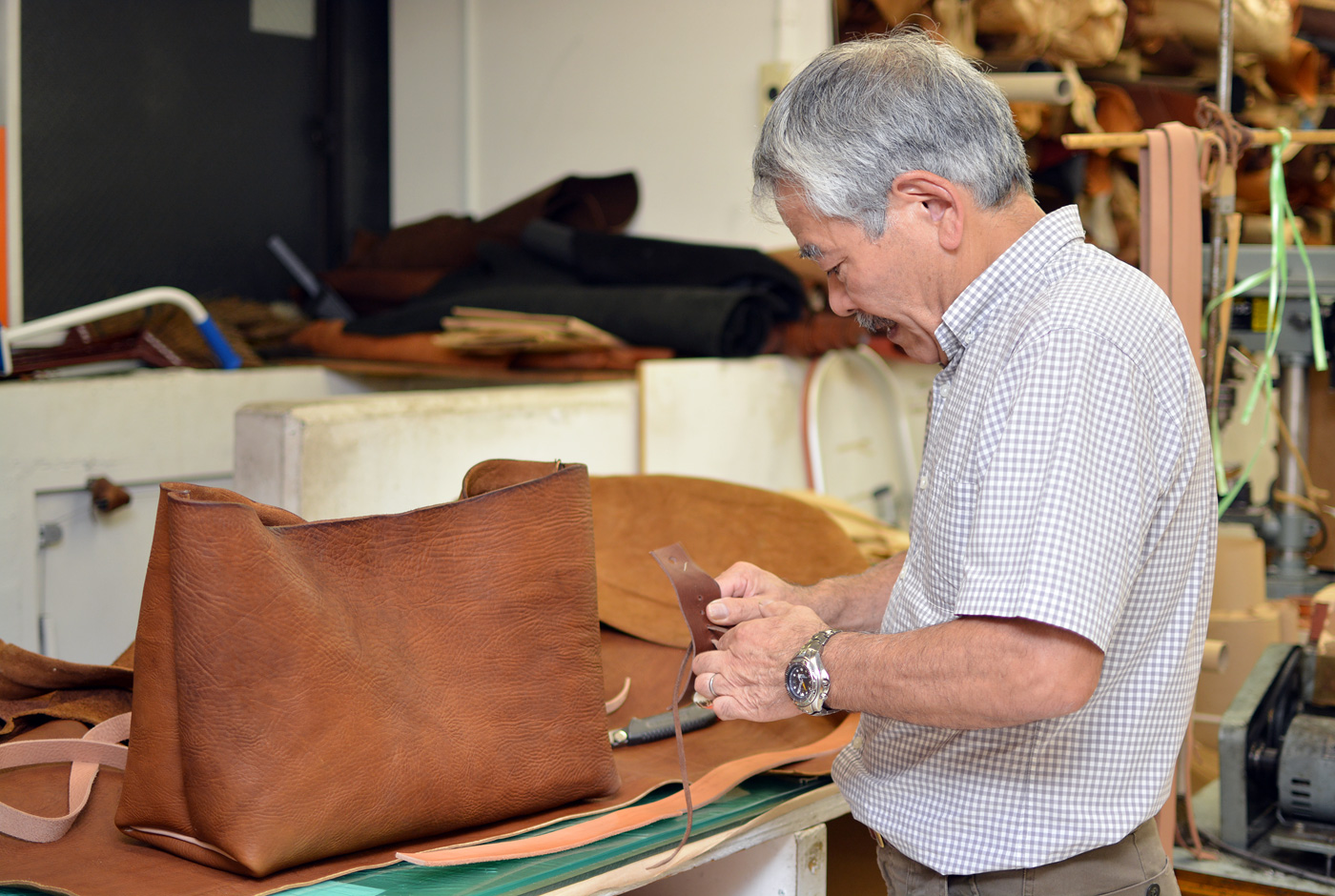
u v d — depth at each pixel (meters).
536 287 3.18
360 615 1.20
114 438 2.84
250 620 1.12
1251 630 2.29
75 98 3.57
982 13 2.58
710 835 1.36
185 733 1.13
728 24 3.37
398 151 4.30
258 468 2.02
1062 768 1.08
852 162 1.07
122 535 2.88
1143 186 1.81
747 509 2.15
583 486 1.36
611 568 2.07
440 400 2.20
